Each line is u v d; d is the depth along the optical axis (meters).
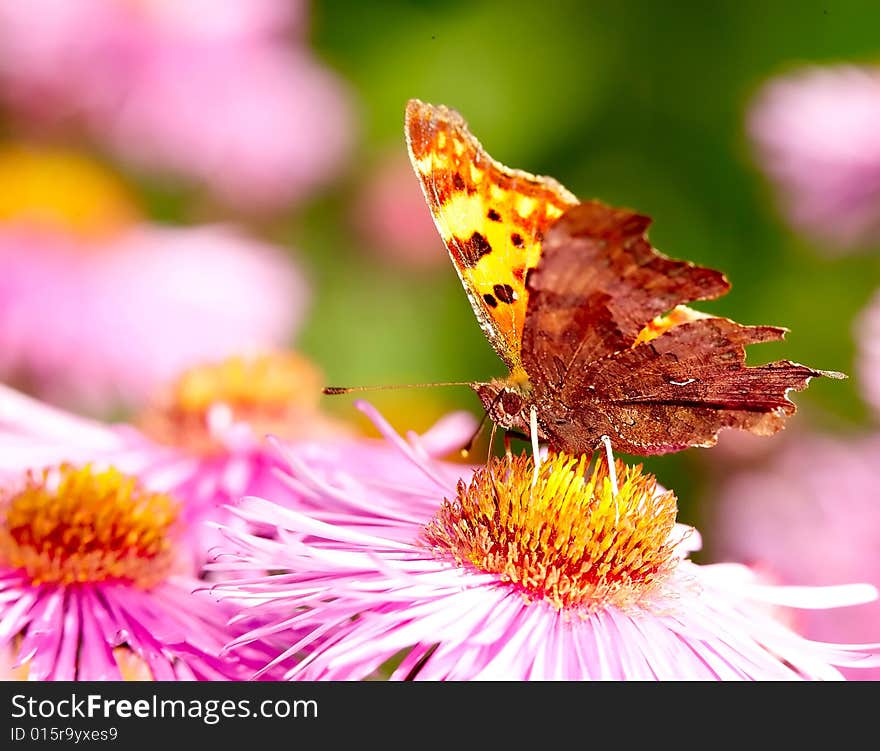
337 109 0.46
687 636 0.25
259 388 0.31
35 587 0.26
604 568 0.25
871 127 0.42
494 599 0.25
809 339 0.45
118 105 0.43
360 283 0.46
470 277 0.26
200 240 0.41
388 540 0.26
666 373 0.26
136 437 0.30
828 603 0.26
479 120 0.47
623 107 0.48
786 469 0.37
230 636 0.25
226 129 0.44
